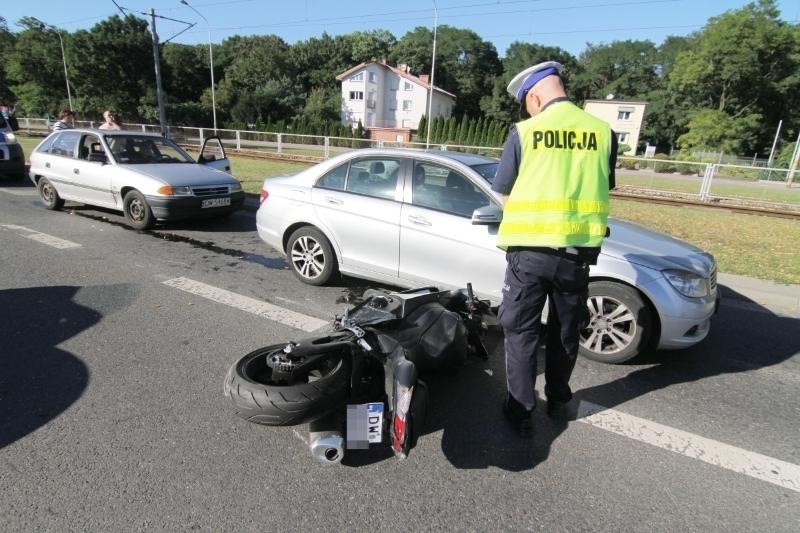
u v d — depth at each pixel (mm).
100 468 2504
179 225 8242
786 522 2324
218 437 2785
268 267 6086
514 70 77625
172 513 2234
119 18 53406
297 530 2172
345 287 5410
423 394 2627
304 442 2777
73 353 3695
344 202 4961
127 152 8352
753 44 49000
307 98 71062
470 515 2299
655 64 77812
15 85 55000
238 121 55750
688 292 3641
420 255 4508
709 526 2285
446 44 82812
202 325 4270
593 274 3801
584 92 81688
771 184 15789
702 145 50531
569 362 3012
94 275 5508
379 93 70062
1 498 2287
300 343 2562
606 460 2734
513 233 2691
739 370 3852
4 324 4152
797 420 3189
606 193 2666
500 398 3336
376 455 2701
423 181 4570
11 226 7629
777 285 5777
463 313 3635
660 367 3869
